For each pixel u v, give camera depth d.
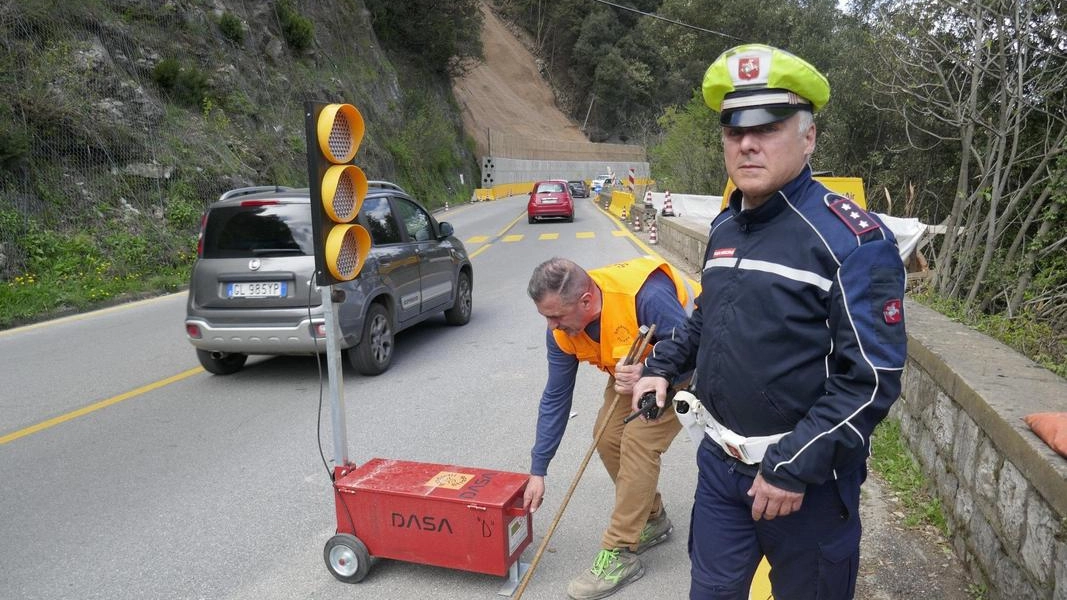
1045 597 2.36
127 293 12.05
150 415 5.92
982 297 9.25
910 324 4.45
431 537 3.21
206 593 3.34
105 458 5.02
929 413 3.78
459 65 49.78
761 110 1.81
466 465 4.66
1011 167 9.20
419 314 7.79
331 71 30.12
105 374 7.23
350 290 6.43
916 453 3.97
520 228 23.97
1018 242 8.64
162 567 3.57
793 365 1.80
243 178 18.69
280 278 6.25
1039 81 8.80
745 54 1.82
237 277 6.34
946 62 10.30
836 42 23.64
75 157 14.64
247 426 5.59
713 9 28.94
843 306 1.70
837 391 1.70
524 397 6.06
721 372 1.93
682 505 4.02
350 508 3.33
